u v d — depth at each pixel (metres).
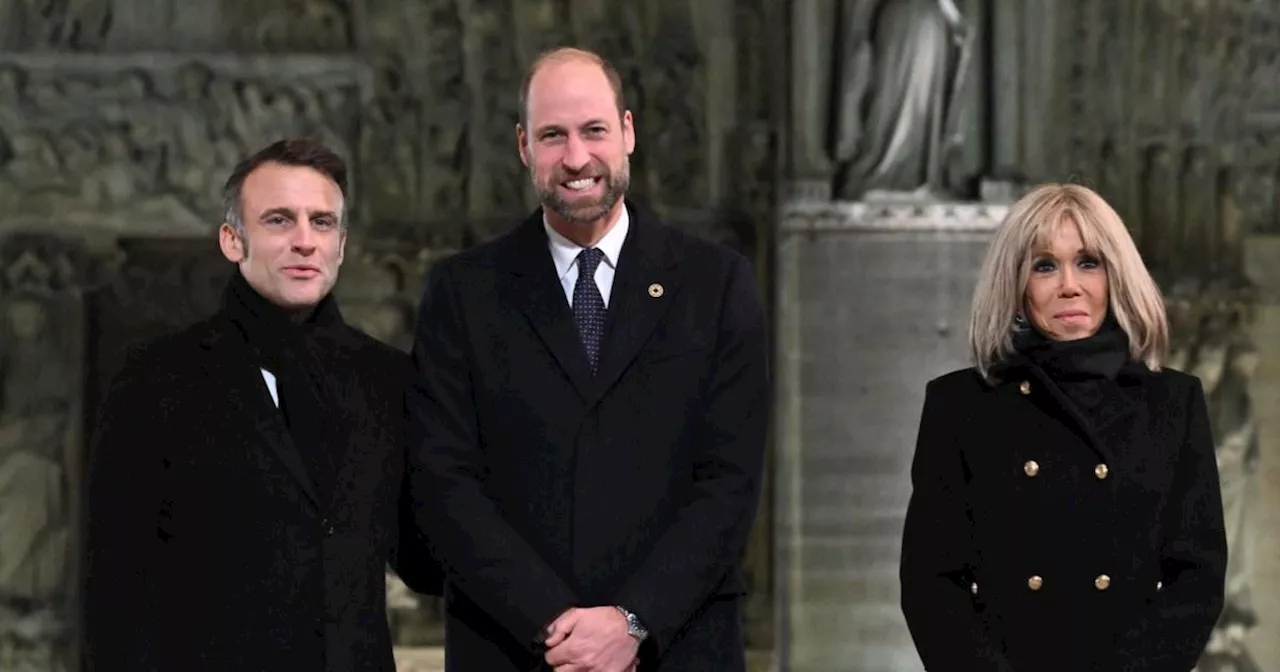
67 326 9.59
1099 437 3.95
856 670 8.91
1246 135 9.73
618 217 4.32
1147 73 9.69
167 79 9.63
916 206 9.05
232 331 4.12
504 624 3.98
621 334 4.20
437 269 4.39
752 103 9.60
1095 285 4.04
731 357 4.22
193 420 4.01
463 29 9.70
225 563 3.96
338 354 4.18
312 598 3.97
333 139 9.68
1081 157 9.61
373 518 4.08
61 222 9.59
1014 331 4.09
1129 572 3.90
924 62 9.13
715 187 9.60
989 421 4.05
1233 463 9.46
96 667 3.90
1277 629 9.44
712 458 4.18
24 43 9.64
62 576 9.52
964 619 3.97
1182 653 3.84
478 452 4.22
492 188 9.69
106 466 3.97
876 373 9.00
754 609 9.38
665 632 3.95
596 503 4.11
